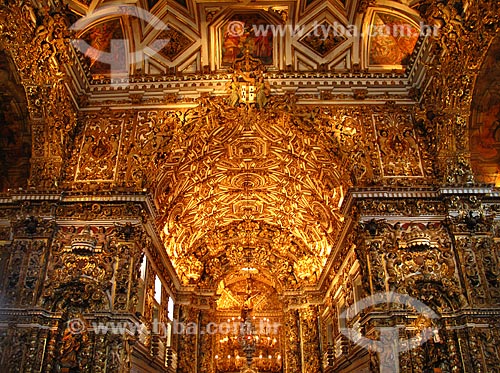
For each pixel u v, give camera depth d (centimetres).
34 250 1198
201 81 1453
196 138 1548
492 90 1280
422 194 1280
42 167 1304
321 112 1421
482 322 1124
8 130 1310
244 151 1734
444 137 1327
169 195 1731
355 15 1374
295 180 1867
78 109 1423
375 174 1335
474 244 1213
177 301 2203
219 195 2066
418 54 1386
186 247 2278
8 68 1205
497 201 1294
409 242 1225
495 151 1342
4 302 1141
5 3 1061
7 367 1076
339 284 1812
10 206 1277
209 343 2298
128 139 1388
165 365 1869
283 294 2377
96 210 1265
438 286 1193
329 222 1867
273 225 2383
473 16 1141
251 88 1400
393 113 1427
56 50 1206
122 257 1212
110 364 1098
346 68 1473
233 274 2655
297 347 2248
